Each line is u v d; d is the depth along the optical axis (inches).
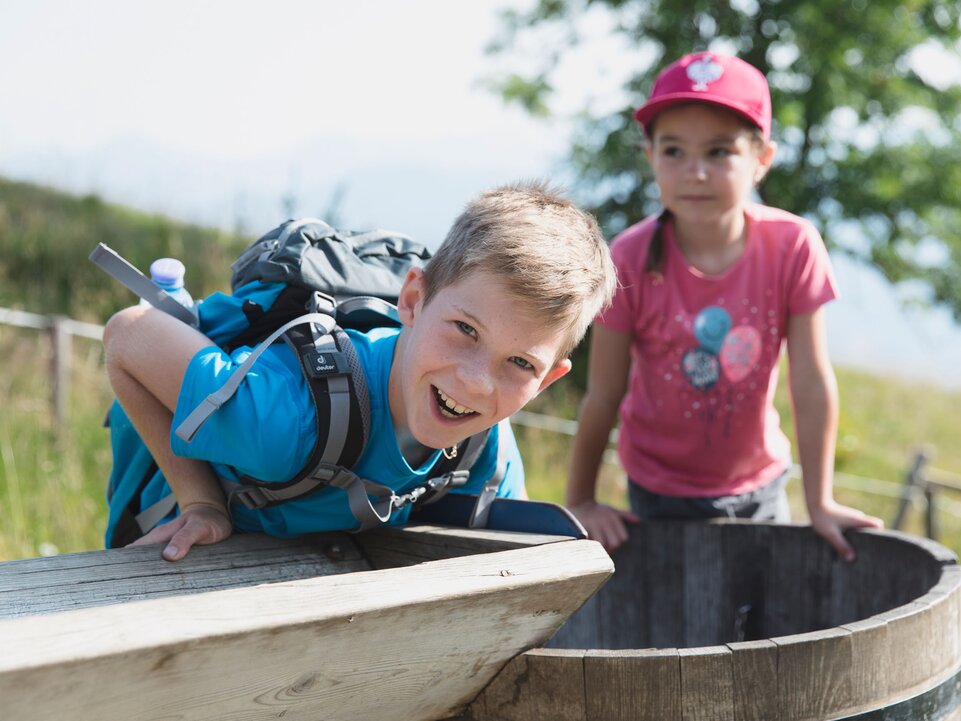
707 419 100.7
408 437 64.4
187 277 301.4
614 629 97.1
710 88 96.0
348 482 62.7
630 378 115.2
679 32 393.1
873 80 396.2
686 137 97.0
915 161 397.4
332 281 67.9
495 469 71.4
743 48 386.6
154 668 42.3
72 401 213.6
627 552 97.7
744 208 100.9
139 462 73.6
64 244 315.0
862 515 91.0
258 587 47.3
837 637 58.1
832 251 413.1
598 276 59.9
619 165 393.1
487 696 59.6
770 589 94.5
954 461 433.1
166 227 325.7
